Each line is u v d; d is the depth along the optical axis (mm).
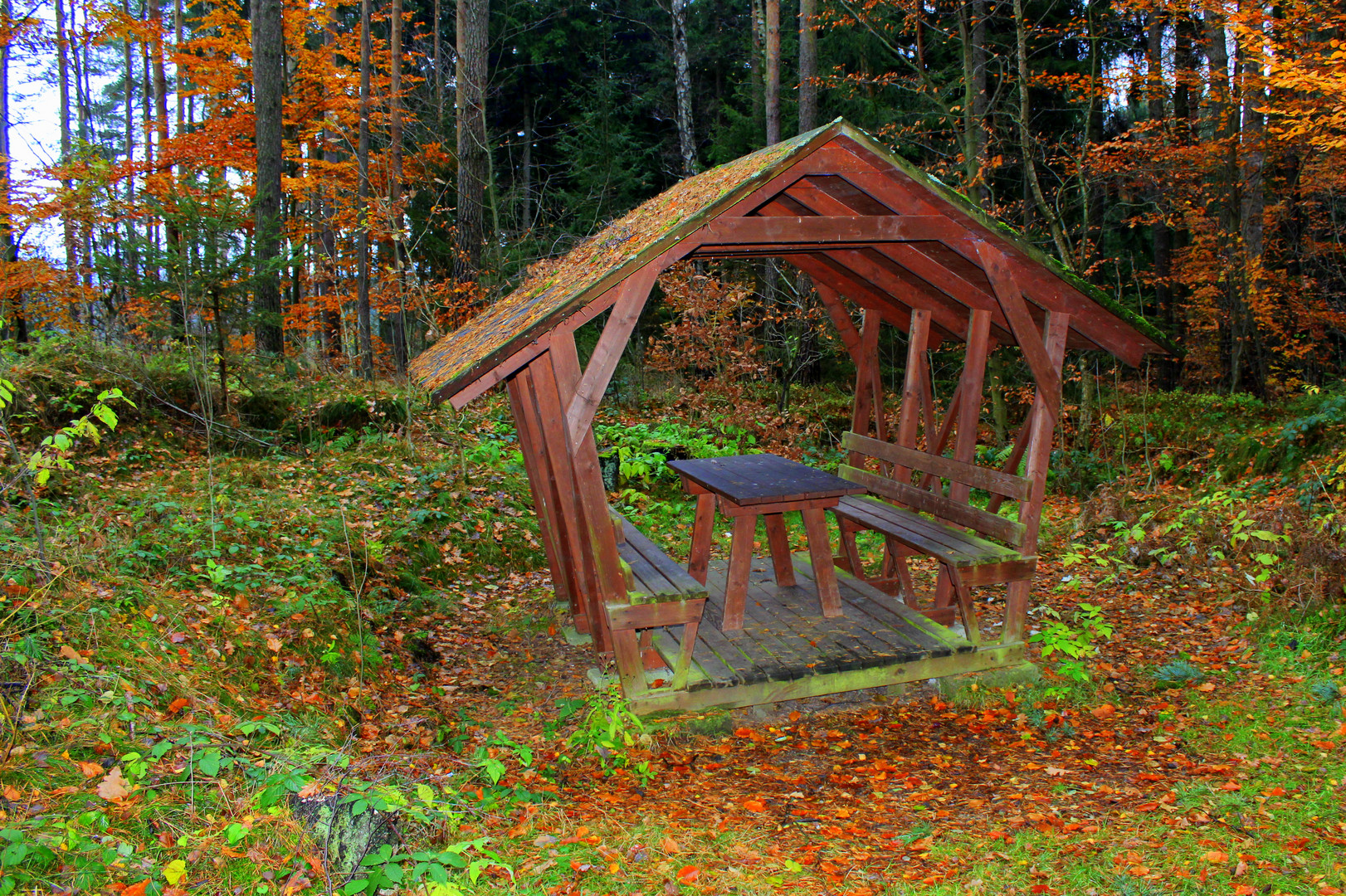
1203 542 6379
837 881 2809
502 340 3779
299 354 10844
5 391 3713
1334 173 9938
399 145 12672
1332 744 3785
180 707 3234
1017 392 11281
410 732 3957
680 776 3762
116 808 2533
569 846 2934
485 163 17750
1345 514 5449
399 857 2463
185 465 7016
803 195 4543
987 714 4391
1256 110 8633
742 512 4836
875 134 13125
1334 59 6188
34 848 2213
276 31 11375
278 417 8289
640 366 13359
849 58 14695
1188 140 11633
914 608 5500
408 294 11922
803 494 4848
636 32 22594
